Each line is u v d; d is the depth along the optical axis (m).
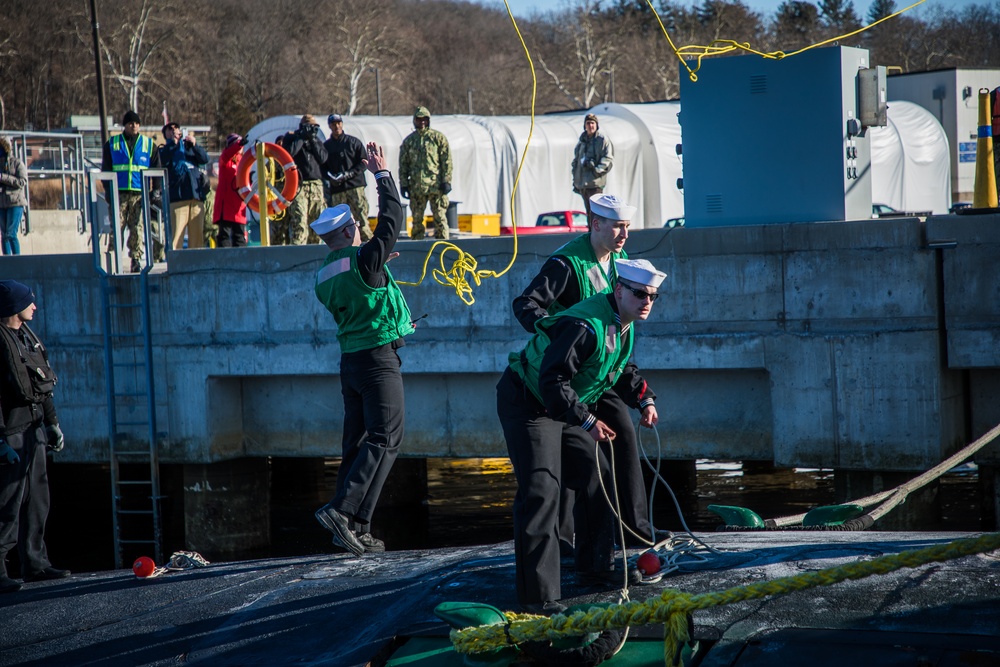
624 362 4.39
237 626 4.94
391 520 13.12
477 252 10.38
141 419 11.91
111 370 11.84
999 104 10.75
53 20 63.03
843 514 6.14
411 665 4.16
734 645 3.96
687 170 10.05
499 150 24.45
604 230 4.70
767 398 9.73
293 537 12.70
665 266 9.73
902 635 3.88
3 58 63.00
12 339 6.27
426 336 10.62
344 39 67.69
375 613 4.79
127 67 60.84
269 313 11.21
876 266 9.02
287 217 14.00
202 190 15.49
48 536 13.22
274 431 11.77
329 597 5.14
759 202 9.78
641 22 77.31
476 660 4.03
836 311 9.18
